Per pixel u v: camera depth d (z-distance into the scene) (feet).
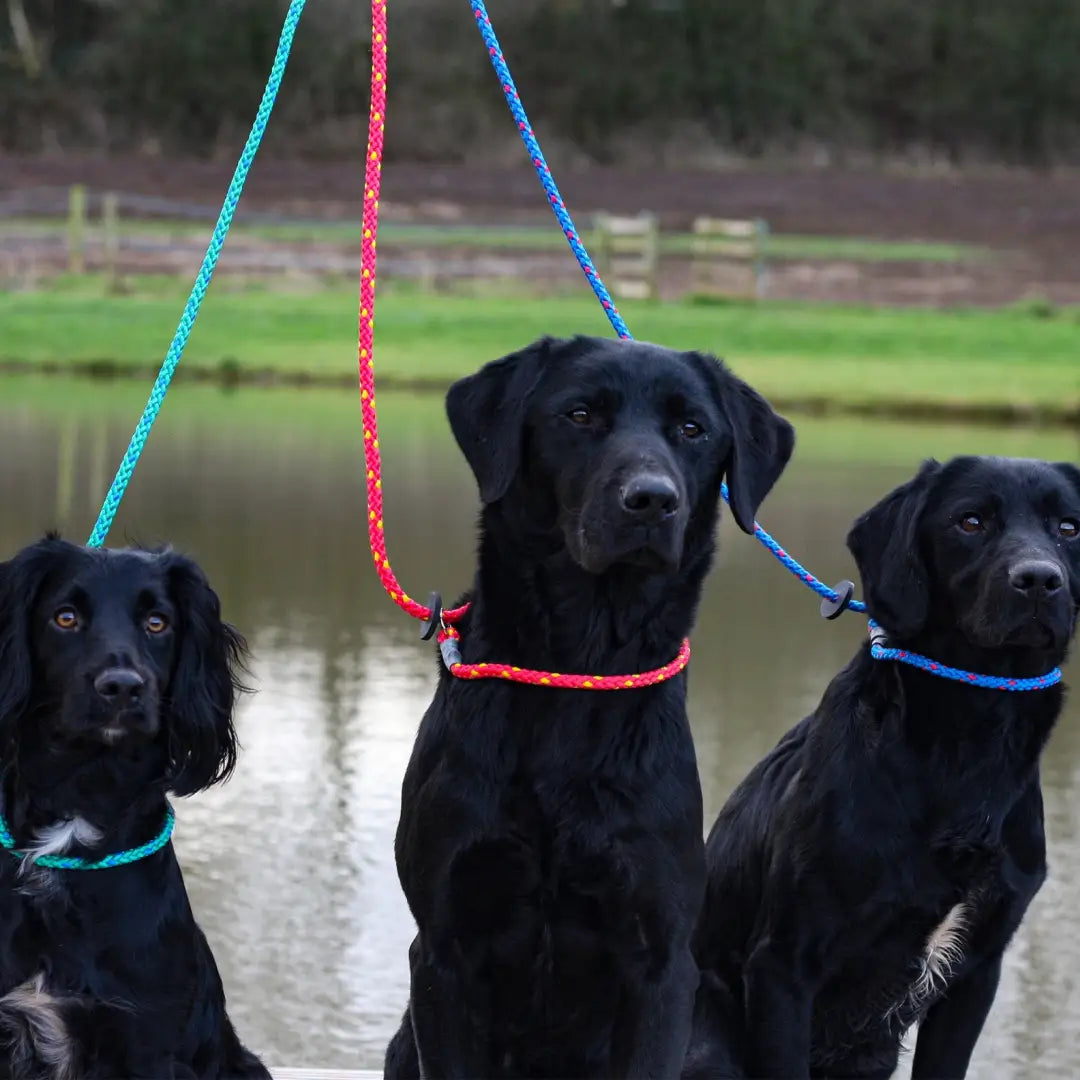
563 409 18.78
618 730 18.75
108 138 164.66
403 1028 20.57
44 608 19.51
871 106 182.19
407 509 56.13
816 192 155.33
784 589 48.01
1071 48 181.27
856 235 137.18
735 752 34.42
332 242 125.70
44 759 19.44
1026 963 27.61
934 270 124.47
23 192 139.13
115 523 52.01
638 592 18.79
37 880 19.21
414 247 125.59
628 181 156.35
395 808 32.27
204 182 148.05
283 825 31.45
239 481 59.88
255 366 86.53
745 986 21.33
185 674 20.18
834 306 111.34
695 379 19.38
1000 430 75.46
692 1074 21.57
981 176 172.14
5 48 170.81
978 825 20.25
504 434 18.98
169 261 117.80
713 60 176.76
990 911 20.53
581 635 18.81
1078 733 37.63
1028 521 20.35
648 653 19.08
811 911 20.48
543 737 18.67
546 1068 19.54
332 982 26.08
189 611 20.29
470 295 112.57
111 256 112.98
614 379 18.85
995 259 129.59
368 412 20.71
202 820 31.63
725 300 112.68
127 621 19.47
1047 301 115.55
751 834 21.97
